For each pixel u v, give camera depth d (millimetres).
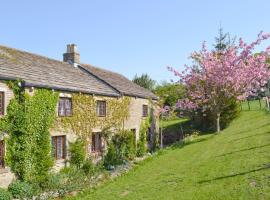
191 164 18781
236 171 14336
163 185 15219
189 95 36156
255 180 12367
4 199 15406
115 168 23062
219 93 32625
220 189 12281
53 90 20078
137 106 32219
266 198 10336
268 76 33750
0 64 18391
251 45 32625
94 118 24531
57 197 16297
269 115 31859
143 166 22203
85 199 15398
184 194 12695
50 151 19531
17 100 17734
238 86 32781
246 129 27281
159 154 26141
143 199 13531
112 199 14609
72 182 18344
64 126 21109
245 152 18062
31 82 18219
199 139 29984
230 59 32469
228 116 34750
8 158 17047
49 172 19359
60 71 24531
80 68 29938
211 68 32688
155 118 37188
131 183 17344
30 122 18109
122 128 28750
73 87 22109
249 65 33219
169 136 39125
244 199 10672
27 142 17844
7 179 16953
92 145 24531
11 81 17469
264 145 18750
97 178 19703
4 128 16875
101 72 32656
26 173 17719
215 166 16406
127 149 27391
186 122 44375
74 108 22234
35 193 16891
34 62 23047
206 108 35656
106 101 26391
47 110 19469
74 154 21766
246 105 45688
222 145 22859
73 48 29609
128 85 34094
